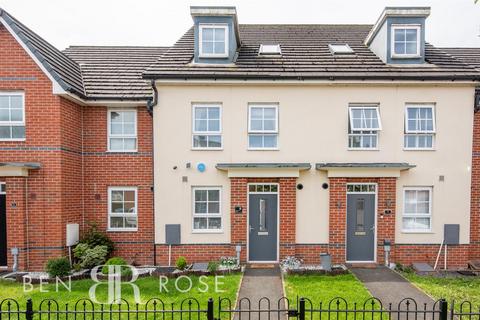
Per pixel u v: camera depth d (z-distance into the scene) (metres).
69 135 10.05
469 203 10.34
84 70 11.97
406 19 10.97
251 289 7.88
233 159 10.43
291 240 10.22
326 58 11.38
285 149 10.41
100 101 10.52
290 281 8.34
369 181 10.31
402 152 10.35
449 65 10.87
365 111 10.46
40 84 9.49
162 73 10.17
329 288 7.82
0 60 9.48
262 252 10.49
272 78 10.11
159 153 10.45
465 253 10.27
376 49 11.83
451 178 10.32
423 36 11.01
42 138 9.52
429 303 7.08
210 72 10.31
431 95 10.32
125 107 10.88
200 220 10.54
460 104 10.32
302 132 10.41
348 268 9.71
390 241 10.13
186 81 10.22
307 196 10.34
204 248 10.42
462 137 10.33
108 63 12.66
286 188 10.20
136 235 10.80
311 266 9.95
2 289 7.90
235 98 10.41
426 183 10.32
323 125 10.40
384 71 10.48
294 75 10.12
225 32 10.94
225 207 10.43
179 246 10.41
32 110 9.52
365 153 10.38
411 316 6.48
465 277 9.10
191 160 10.45
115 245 10.75
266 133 10.44
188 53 11.46
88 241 10.10
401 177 10.30
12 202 9.34
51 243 9.56
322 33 13.61
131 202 10.95
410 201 10.45
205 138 10.53
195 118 10.52
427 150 10.33
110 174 10.84
